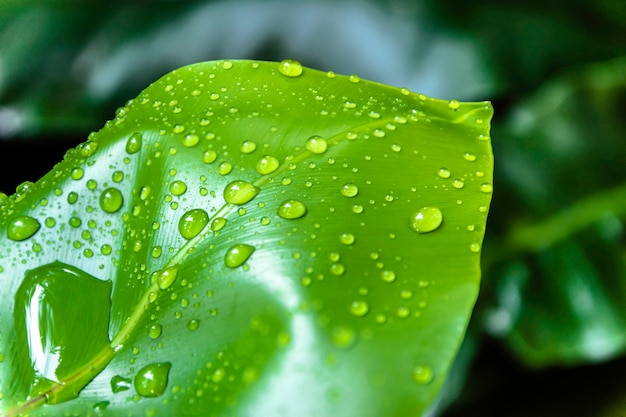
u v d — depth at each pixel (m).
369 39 0.45
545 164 0.43
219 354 0.19
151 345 0.19
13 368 0.20
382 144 0.21
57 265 0.21
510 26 0.45
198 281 0.20
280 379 0.18
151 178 0.21
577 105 0.44
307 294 0.19
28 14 0.45
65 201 0.21
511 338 0.38
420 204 0.20
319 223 0.20
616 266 0.39
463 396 0.39
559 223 0.40
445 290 0.19
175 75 0.22
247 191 0.20
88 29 0.46
